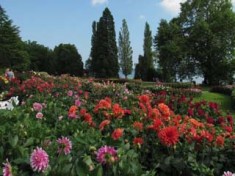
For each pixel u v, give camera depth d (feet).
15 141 9.63
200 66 167.32
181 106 29.30
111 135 12.24
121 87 45.83
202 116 26.02
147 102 18.53
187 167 12.38
